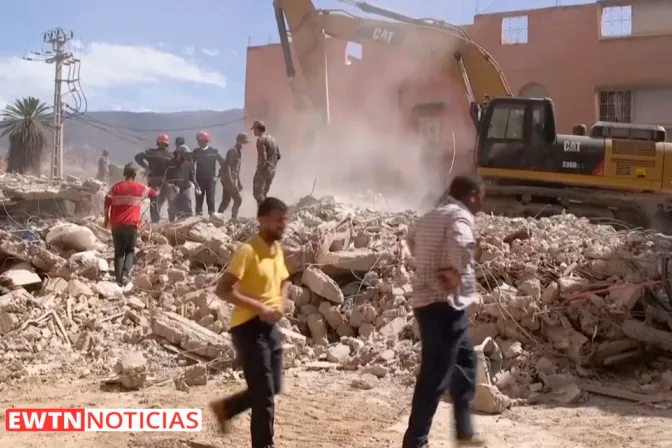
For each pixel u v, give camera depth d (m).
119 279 9.47
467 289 4.80
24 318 7.87
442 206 4.89
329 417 5.94
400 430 5.68
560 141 14.37
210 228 11.09
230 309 8.27
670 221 14.20
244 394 5.04
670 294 7.65
